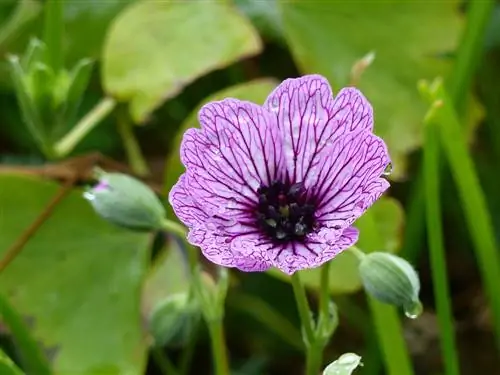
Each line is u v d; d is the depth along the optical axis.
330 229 0.17
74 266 0.23
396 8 0.25
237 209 0.18
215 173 0.18
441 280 0.21
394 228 0.23
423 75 0.25
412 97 0.25
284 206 0.18
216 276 0.24
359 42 0.25
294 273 0.18
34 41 0.22
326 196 0.18
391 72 0.25
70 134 0.24
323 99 0.18
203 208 0.17
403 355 0.21
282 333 0.25
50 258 0.23
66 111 0.23
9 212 0.23
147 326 0.23
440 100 0.21
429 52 0.25
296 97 0.18
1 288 0.23
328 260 0.17
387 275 0.18
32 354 0.21
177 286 0.23
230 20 0.24
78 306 0.23
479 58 0.24
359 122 0.17
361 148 0.17
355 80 0.22
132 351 0.23
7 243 0.23
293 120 0.18
